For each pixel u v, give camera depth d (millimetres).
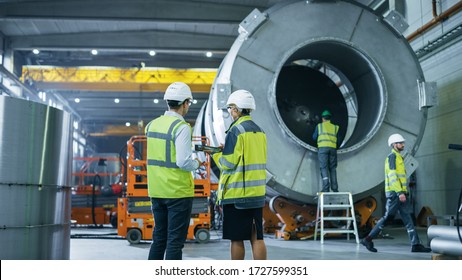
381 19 9469
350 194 8359
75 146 28000
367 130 9281
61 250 5090
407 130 9219
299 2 9148
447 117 12047
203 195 8969
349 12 9328
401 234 10875
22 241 4539
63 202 5168
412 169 9070
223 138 8773
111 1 16062
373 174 8961
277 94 10250
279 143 8656
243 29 8844
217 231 13258
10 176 4477
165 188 4016
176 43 18922
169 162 4031
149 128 4211
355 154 8961
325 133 8602
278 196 9023
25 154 4602
